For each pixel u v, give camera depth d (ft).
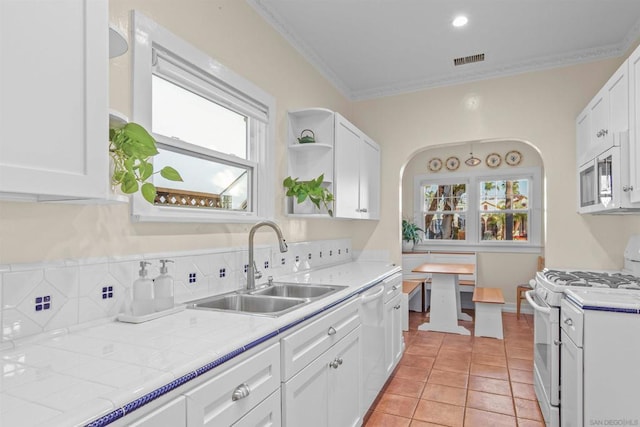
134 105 5.03
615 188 7.21
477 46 9.95
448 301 14.08
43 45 2.89
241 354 3.67
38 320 3.81
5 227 3.67
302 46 9.66
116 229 4.79
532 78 10.90
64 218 4.18
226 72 6.73
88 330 4.09
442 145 12.10
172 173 4.67
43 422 2.15
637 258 8.37
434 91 12.07
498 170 17.89
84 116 3.19
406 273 17.88
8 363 3.12
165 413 2.80
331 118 9.15
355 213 10.28
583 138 9.71
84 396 2.49
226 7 6.96
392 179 12.54
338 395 6.05
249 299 6.28
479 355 11.45
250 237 6.77
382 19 8.68
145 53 5.18
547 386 7.44
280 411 4.37
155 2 5.46
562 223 10.46
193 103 6.48
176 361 3.13
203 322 4.42
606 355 5.90
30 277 3.77
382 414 7.89
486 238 18.26
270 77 8.32
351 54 10.36
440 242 18.85
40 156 2.86
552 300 7.23
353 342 6.75
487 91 11.39
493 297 13.79
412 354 11.57
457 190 18.89
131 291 4.85
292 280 8.00
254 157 7.93
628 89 6.95
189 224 5.99
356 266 10.87
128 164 4.17
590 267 10.17
